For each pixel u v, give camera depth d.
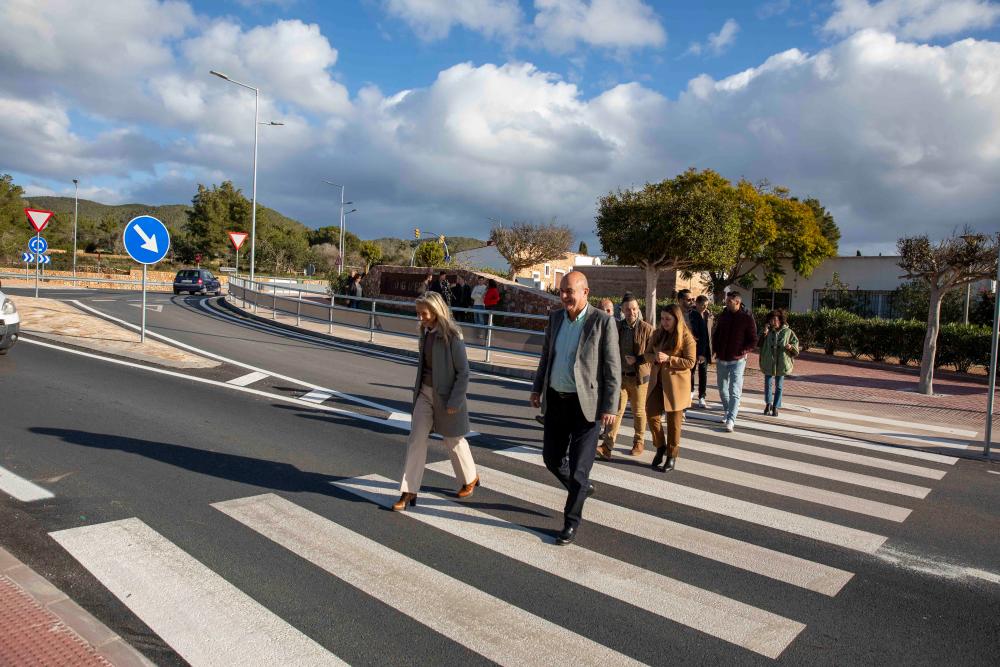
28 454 5.57
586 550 4.25
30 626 2.97
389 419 7.66
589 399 4.35
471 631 3.21
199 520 4.40
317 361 12.34
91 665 2.74
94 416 6.91
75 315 15.73
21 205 44.50
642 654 3.08
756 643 3.22
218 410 7.55
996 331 7.57
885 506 5.48
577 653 3.06
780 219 31.61
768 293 33.22
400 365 12.70
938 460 7.34
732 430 8.36
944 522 5.14
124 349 11.30
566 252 48.22
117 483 5.00
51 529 4.14
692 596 3.69
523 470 5.94
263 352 13.07
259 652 2.95
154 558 3.81
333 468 5.66
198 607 3.30
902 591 3.87
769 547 4.45
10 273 36.03
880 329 16.83
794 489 5.84
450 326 4.77
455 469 5.09
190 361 10.77
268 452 6.02
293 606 3.36
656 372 6.20
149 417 7.01
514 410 8.78
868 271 30.36
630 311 6.73
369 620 3.27
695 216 20.91
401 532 4.38
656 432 6.28
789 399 11.45
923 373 12.59
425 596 3.54
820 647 3.21
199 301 28.94
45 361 9.92
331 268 68.62
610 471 6.14
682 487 5.72
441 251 55.22
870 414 10.27
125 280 40.44
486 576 3.81
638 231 21.27
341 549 4.07
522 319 20.62
